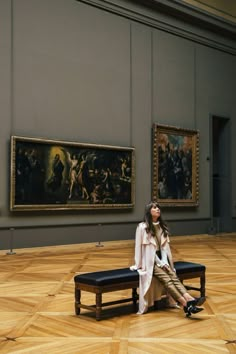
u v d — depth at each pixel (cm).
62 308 699
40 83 1447
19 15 1405
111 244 1578
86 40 1574
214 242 1714
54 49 1486
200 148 1962
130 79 1706
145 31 1766
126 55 1697
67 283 894
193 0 1906
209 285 880
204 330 583
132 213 1692
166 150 1806
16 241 1373
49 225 1452
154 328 593
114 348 513
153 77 1789
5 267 1090
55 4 1492
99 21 1614
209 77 2020
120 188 1642
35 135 1428
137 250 684
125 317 649
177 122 1873
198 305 642
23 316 652
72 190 1500
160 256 687
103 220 1602
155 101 1792
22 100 1402
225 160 2128
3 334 567
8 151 1364
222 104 2078
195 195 1909
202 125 1978
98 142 1595
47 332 575
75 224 1521
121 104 1673
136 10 1725
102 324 612
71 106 1523
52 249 1417
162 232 694
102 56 1620
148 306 677
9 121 1371
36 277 959
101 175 1585
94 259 1231
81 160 1529
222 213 2125
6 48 1373
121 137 1669
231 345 524
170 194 1814
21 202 1369
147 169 1748
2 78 1362
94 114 1588
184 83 1909
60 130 1491
